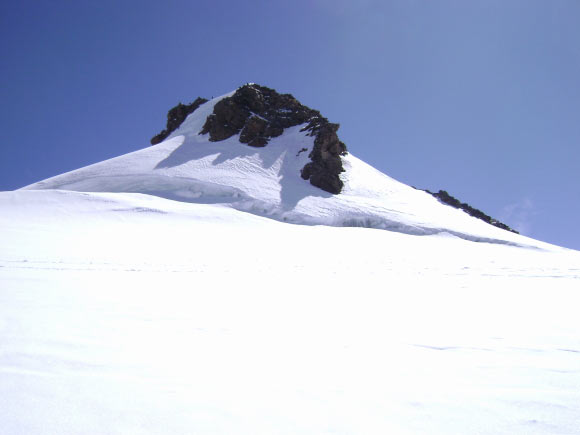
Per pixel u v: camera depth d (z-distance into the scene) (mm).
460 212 54625
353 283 8188
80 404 2137
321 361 3072
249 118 66375
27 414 1992
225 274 9070
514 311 5293
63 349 3070
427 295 6664
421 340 3766
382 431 1959
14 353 2910
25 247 12711
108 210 28188
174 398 2275
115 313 4457
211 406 2189
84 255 11844
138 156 57719
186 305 5141
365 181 55656
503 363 3113
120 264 10117
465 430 1987
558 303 5934
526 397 2434
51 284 6410
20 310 4359
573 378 2777
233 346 3389
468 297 6473
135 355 3023
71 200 29422
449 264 13445
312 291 6875
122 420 1979
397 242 25797
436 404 2312
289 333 3908
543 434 1948
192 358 3021
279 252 17016
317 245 21484
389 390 2520
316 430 1953
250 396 2354
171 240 19203
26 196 29297
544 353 3389
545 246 32562
